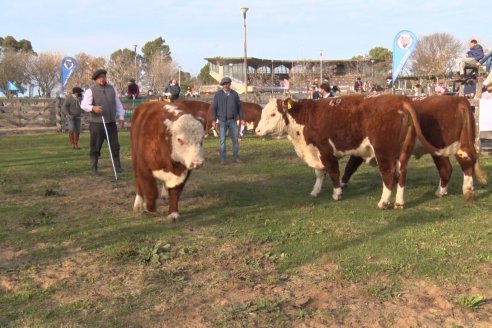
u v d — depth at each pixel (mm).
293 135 7977
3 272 4988
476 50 18688
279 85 57438
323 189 8531
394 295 4309
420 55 50656
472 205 7164
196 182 9328
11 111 23531
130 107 23875
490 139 12594
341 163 11430
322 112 7523
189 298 4348
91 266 5121
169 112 6293
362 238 5770
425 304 4156
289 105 7754
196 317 4012
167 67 62750
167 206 7457
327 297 4324
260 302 4191
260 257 5242
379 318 3938
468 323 3838
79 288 4602
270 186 8906
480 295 4207
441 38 51688
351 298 4293
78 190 8789
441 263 4941
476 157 7309
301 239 5809
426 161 11195
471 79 17516
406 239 5676
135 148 6664
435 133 7246
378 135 6852
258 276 4773
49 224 6621
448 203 7320
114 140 10000
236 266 5039
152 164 6352
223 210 7180
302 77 52875
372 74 55031
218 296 4367
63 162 12273
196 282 4684
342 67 59875
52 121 23938
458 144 7277
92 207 7516
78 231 6270
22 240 5957
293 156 12789
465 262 4965
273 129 8000
